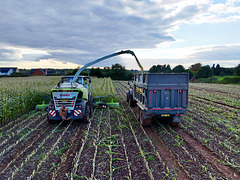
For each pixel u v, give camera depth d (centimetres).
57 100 691
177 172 390
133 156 461
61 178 372
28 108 996
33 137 595
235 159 438
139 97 748
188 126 687
